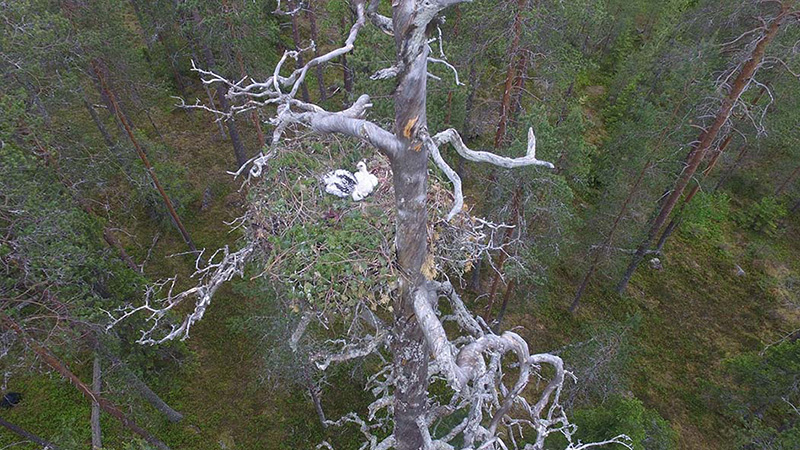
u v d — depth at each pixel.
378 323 5.64
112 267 11.42
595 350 13.86
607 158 18.25
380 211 5.59
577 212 19.61
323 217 5.60
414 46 3.01
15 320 8.50
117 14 14.54
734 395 15.40
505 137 12.62
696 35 14.83
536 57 11.87
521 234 12.48
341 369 14.30
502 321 16.89
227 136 20.73
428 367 5.80
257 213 5.82
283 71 20.45
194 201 18.59
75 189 11.80
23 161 8.46
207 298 5.07
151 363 12.50
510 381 15.30
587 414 10.49
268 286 9.77
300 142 6.24
